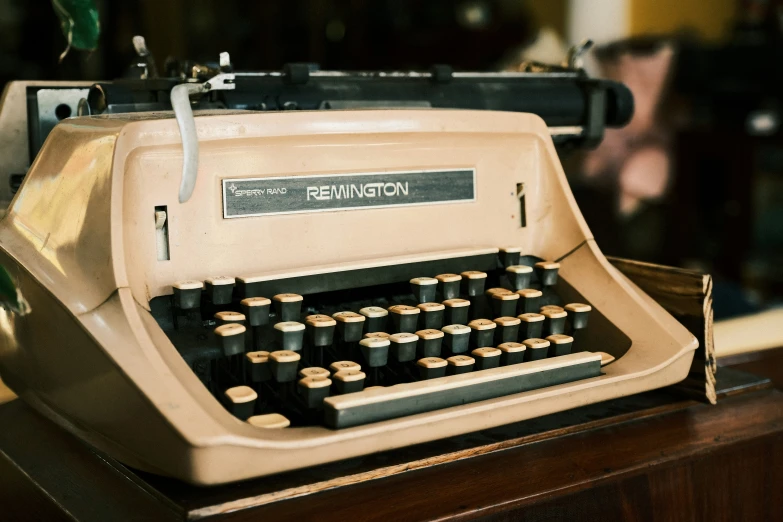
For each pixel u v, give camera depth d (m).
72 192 1.00
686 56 3.53
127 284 0.91
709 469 1.09
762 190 3.67
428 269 1.17
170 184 0.99
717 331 1.82
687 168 3.63
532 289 1.19
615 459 1.03
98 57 2.97
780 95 3.58
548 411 1.03
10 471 1.07
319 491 0.91
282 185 1.06
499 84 1.53
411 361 1.06
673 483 1.05
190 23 3.11
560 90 1.58
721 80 3.58
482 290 1.18
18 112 1.36
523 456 1.03
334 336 1.08
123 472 0.97
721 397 1.27
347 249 1.11
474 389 0.99
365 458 0.98
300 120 1.07
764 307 2.72
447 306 1.11
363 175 1.12
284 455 0.85
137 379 0.83
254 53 3.26
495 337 1.13
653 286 1.28
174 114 1.05
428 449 1.02
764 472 1.15
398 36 3.44
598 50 3.52
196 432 0.80
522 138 1.29
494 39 3.45
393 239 1.16
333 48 3.38
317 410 0.93
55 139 1.08
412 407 0.94
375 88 1.39
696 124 3.61
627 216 3.62
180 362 0.89
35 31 2.91
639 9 3.55
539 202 1.31
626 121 1.67
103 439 0.95
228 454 0.81
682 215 3.65
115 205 0.94
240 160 1.03
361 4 3.38
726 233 3.73
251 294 1.02
